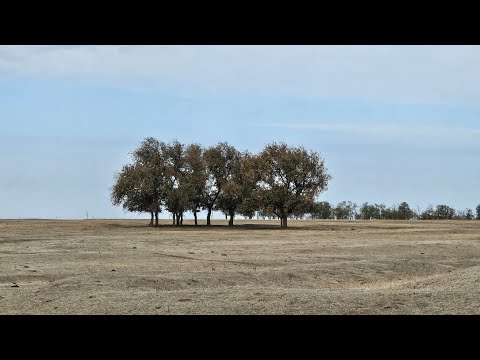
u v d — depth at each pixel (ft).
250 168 301.22
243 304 55.31
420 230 248.52
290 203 288.71
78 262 104.88
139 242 165.68
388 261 102.83
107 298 59.26
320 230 259.19
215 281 76.18
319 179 297.74
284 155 294.66
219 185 312.29
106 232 233.55
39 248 139.95
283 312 52.19
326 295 59.77
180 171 310.45
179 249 138.41
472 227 279.49
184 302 56.85
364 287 77.10
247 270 88.17
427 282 73.46
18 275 84.43
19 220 391.04
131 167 305.32
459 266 104.17
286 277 82.84
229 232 237.25
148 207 301.84
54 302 58.13
